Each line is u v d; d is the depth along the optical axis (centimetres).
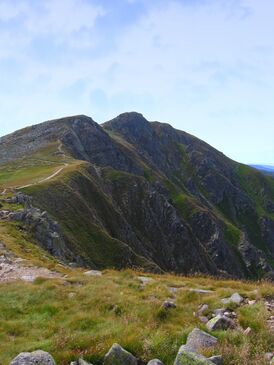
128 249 10294
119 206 18512
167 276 2447
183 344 1159
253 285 2084
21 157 18600
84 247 9206
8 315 1692
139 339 1173
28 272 2575
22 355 1026
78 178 13312
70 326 1467
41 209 9206
